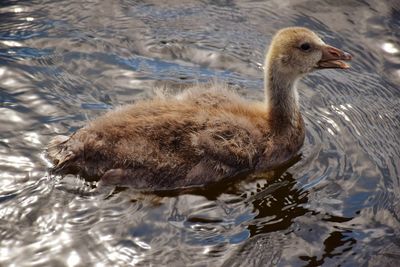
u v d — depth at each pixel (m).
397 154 8.81
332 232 7.35
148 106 8.13
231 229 7.27
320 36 10.95
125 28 10.74
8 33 10.29
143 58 10.15
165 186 7.74
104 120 7.87
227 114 8.23
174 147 7.79
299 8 11.64
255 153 8.18
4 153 7.92
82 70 9.69
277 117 8.71
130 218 7.24
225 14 11.41
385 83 10.19
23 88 9.13
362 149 8.82
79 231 7.02
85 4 11.21
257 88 9.85
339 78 10.30
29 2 11.09
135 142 7.67
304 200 7.79
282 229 7.33
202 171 7.84
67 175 7.61
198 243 7.06
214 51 10.51
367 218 7.59
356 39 10.95
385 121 9.45
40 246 6.82
